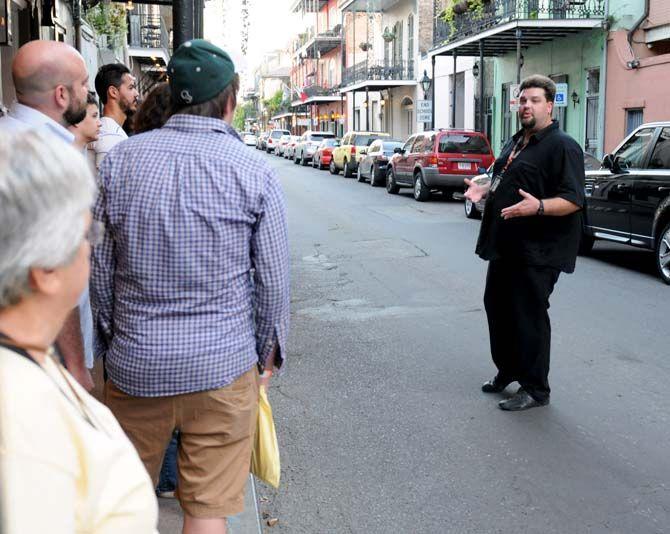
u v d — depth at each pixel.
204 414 2.58
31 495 1.13
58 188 1.25
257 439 2.83
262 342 2.71
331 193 22.78
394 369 6.32
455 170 19.48
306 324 7.76
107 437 1.31
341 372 6.26
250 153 2.60
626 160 10.59
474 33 24.23
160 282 2.51
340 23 56.47
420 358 6.60
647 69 19.27
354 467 4.54
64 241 1.26
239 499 2.69
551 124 5.15
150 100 3.48
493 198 5.31
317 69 61.25
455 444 4.84
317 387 5.91
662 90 18.72
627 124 20.31
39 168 1.24
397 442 4.88
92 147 4.55
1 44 9.72
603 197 10.91
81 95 3.52
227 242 2.52
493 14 23.52
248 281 2.65
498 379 5.70
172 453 3.89
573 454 4.69
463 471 4.48
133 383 2.53
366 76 39.88
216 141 2.57
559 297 8.80
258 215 2.56
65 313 1.34
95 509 1.26
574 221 5.20
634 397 5.63
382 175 25.02
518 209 4.93
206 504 2.63
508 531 3.82
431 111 28.33
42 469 1.15
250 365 2.64
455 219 16.30
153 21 34.53
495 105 28.14
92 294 2.62
